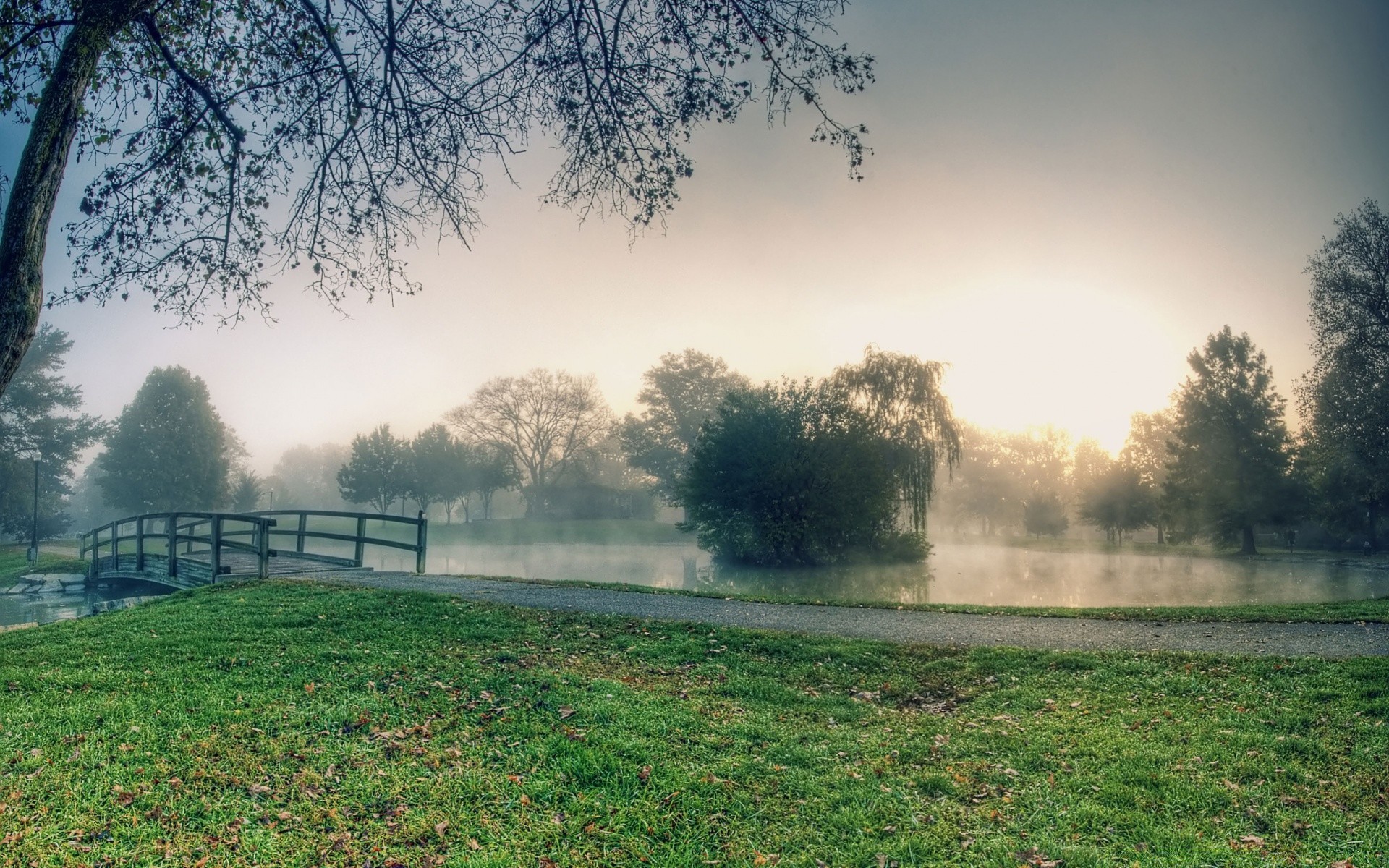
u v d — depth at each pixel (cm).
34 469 6109
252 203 754
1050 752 680
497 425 8225
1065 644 1069
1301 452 4784
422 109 709
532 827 520
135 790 552
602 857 487
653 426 8381
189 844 486
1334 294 3916
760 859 488
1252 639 1094
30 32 616
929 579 3122
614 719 722
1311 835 520
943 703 845
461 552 4922
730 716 760
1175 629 1186
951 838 518
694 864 483
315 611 1196
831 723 764
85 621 1142
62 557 3806
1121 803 574
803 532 3562
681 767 619
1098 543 6556
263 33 734
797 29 659
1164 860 486
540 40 669
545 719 718
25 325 488
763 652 1036
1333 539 5247
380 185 729
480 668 891
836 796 579
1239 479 4797
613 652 1015
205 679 814
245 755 615
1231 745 682
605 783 585
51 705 722
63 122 511
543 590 1545
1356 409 3978
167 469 6638
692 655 1011
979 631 1166
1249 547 4803
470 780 583
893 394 4131
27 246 492
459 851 488
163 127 732
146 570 1997
